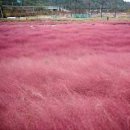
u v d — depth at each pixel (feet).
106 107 18.04
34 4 378.94
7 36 68.28
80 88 22.45
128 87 22.30
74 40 57.16
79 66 30.73
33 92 21.75
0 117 17.28
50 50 44.45
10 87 22.98
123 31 76.84
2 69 29.94
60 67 30.63
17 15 232.94
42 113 17.42
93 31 77.71
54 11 312.71
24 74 27.45
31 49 45.96
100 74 26.37
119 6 513.04
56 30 82.79
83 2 437.17
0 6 215.10
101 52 41.19
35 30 84.43
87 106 18.21
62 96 20.84
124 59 34.73
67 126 15.80
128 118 16.51
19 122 16.47
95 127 15.58
